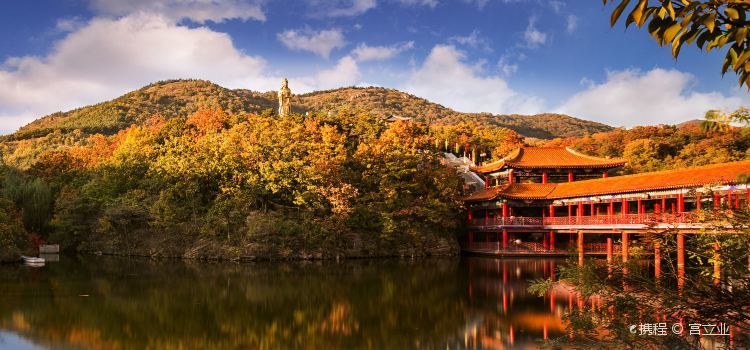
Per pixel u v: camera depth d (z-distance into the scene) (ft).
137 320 114.01
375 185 271.69
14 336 99.09
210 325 110.63
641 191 187.21
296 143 268.00
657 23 21.04
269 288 157.58
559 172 258.37
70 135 616.80
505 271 196.03
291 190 253.65
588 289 40.32
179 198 263.49
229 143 273.54
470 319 115.34
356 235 253.44
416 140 346.54
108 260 236.02
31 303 129.90
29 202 274.36
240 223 244.63
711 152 325.01
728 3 20.61
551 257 238.89
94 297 139.54
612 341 39.73
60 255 257.34
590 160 256.52
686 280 36.06
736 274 34.37
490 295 144.25
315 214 249.96
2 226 218.38
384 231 246.27
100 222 258.78
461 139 454.81
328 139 291.17
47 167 353.31
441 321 113.91
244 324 111.65
